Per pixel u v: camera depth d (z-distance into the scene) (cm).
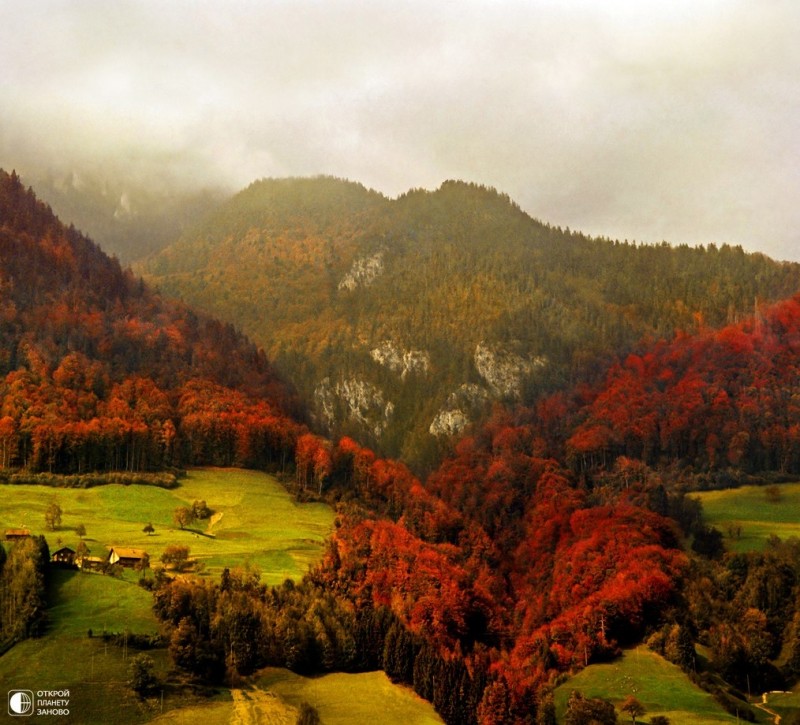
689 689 16412
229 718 13288
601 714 14438
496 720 14662
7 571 16388
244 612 15400
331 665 15775
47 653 14388
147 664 13638
